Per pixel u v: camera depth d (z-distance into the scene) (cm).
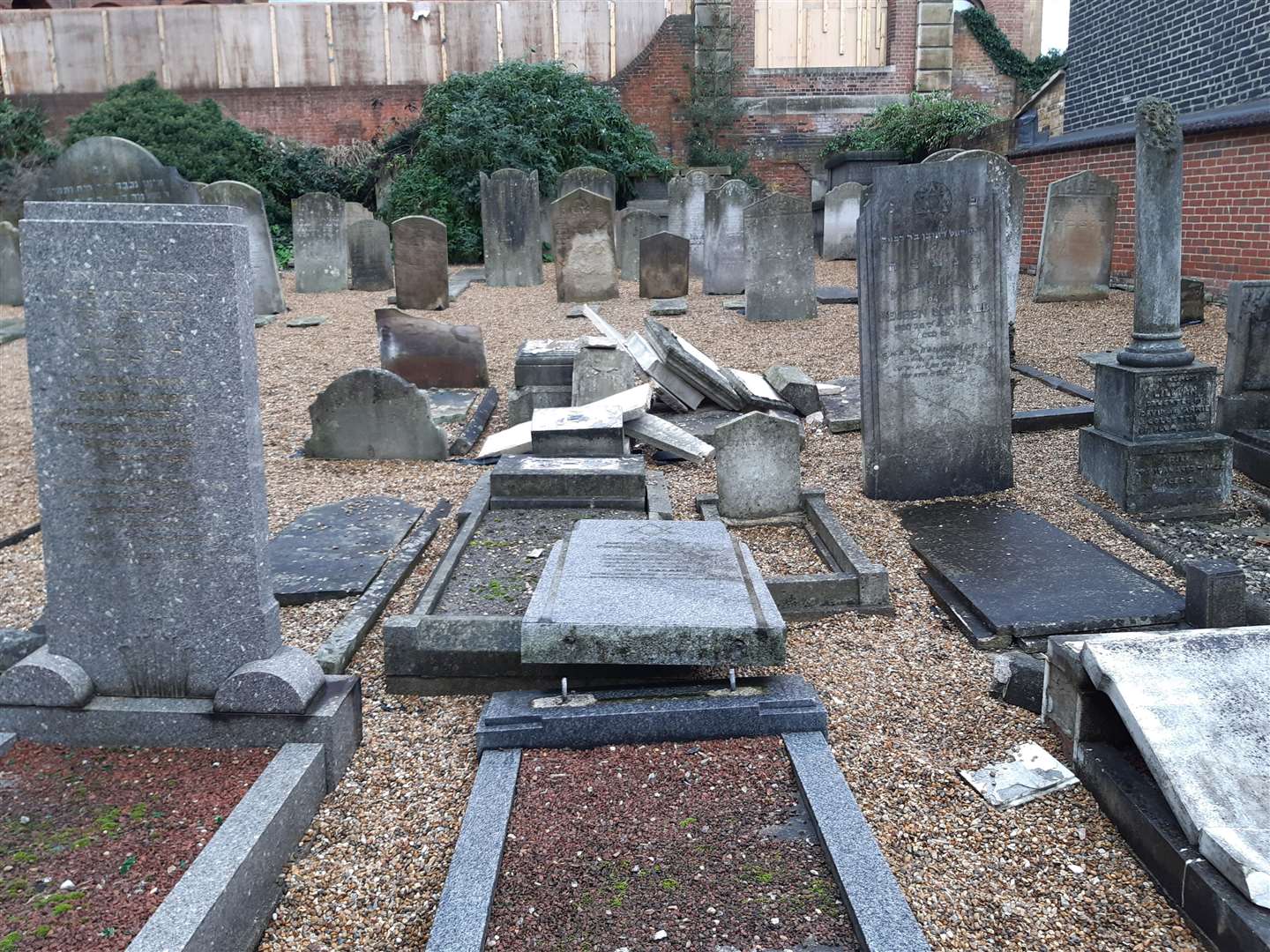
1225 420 720
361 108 2500
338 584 527
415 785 370
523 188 1684
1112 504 648
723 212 1555
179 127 2220
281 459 775
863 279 643
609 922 292
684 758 371
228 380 349
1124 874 323
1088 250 1337
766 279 1322
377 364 1128
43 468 359
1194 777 316
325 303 1576
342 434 769
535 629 397
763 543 587
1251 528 609
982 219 638
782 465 611
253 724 364
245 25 2498
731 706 383
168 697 372
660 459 750
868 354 650
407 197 2158
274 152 2336
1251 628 365
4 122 2192
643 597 422
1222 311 1206
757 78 2559
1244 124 1188
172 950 264
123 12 2481
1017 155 1783
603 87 2408
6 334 1262
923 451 661
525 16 2539
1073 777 366
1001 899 312
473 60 2553
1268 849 292
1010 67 2595
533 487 610
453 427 852
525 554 534
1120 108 1592
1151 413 634
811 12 2636
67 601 368
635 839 327
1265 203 1173
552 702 394
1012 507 645
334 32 2509
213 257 341
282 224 2314
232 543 360
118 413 352
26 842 320
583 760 371
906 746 393
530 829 333
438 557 581
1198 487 639
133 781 350
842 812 332
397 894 316
